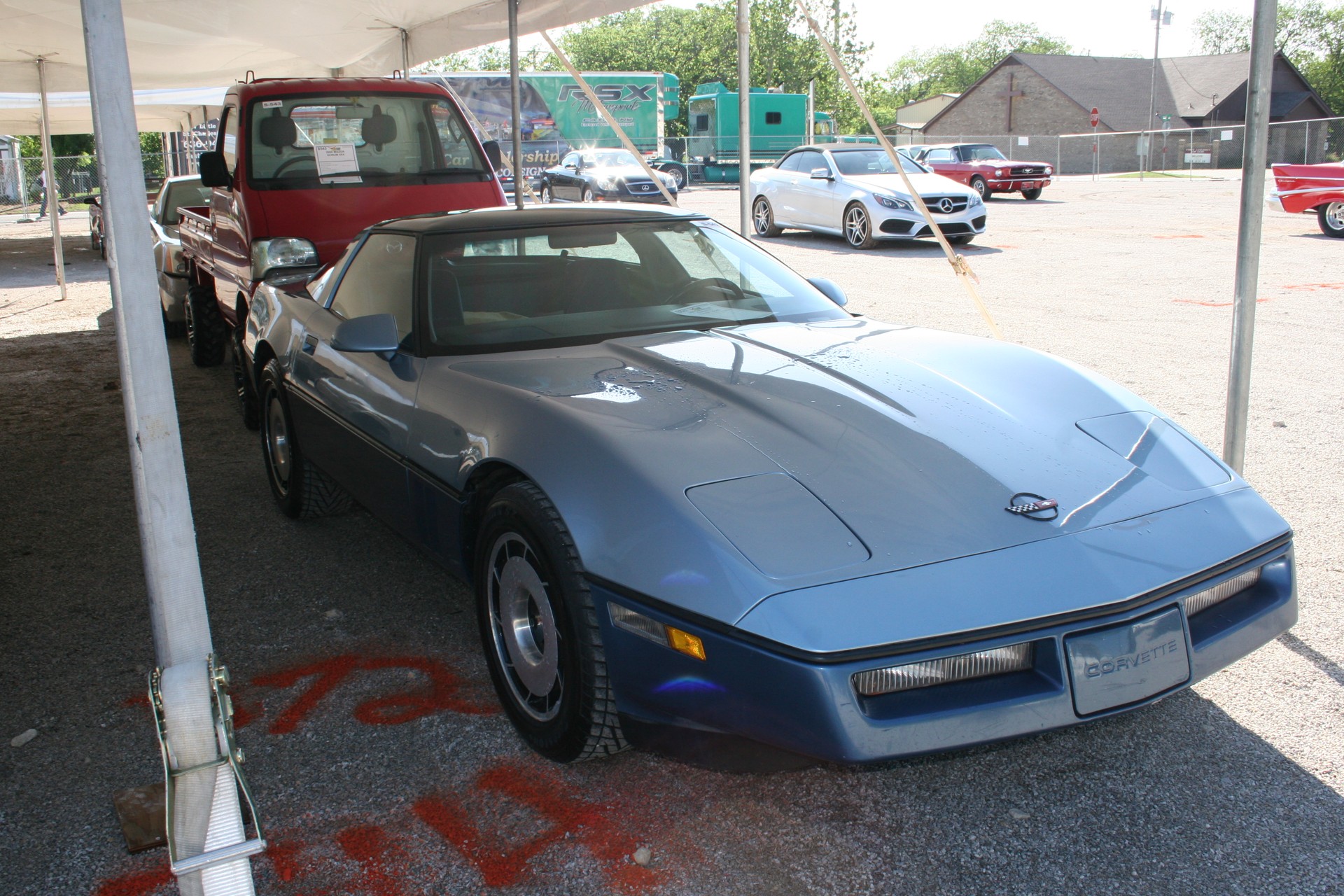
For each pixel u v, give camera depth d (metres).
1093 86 53.12
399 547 4.11
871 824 2.27
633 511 2.16
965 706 1.93
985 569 2.00
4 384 7.55
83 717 2.85
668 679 2.07
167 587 1.67
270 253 5.76
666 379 2.69
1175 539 2.16
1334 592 3.29
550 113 29.95
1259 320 7.93
